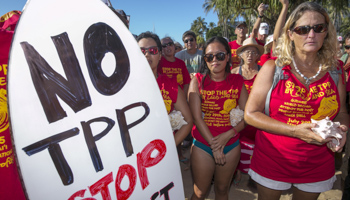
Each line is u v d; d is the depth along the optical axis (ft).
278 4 44.27
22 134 3.24
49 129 3.42
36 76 3.38
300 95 4.62
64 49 3.63
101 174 3.76
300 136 4.44
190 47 14.52
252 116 4.93
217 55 6.02
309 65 4.70
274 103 4.81
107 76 3.95
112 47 4.07
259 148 5.40
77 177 3.58
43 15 3.52
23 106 3.27
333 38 4.63
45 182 3.37
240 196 9.18
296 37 4.53
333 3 50.47
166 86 5.63
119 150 3.94
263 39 12.66
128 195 4.00
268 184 5.24
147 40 5.65
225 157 6.31
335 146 4.33
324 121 4.24
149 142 4.25
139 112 4.19
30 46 3.38
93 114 3.76
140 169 4.14
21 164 3.21
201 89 6.39
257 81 4.99
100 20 4.01
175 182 4.55
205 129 6.10
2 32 4.66
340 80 4.85
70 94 3.61
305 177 5.04
